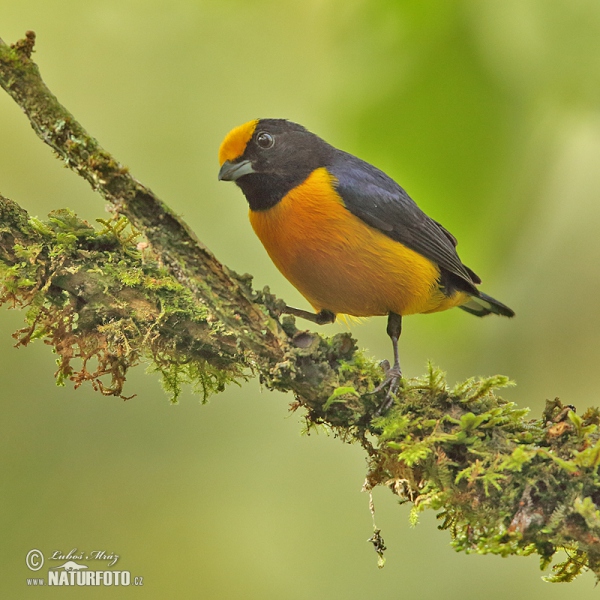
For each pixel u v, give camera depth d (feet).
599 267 41.73
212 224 41.16
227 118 38.63
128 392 43.06
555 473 21.94
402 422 23.86
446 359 24.14
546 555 21.99
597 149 39.34
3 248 25.89
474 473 22.26
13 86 22.99
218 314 24.44
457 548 22.61
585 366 42.22
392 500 42.19
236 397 43.91
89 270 26.18
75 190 42.91
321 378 24.85
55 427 41.27
